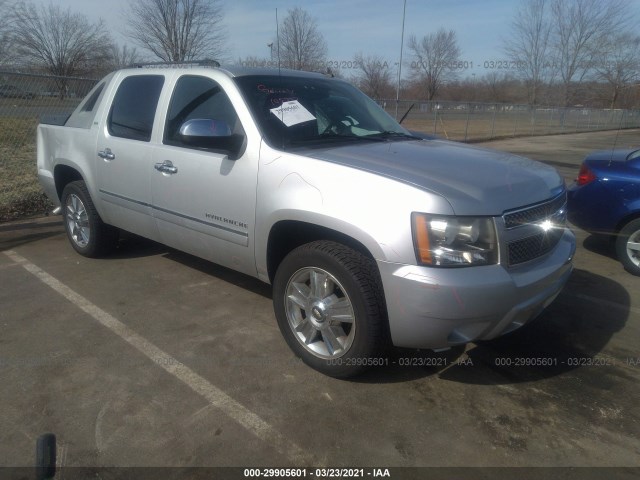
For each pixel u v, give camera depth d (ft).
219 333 11.78
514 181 9.47
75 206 16.39
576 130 87.66
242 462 7.89
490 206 8.57
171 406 9.13
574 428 8.79
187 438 8.34
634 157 16.33
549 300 9.85
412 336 8.69
